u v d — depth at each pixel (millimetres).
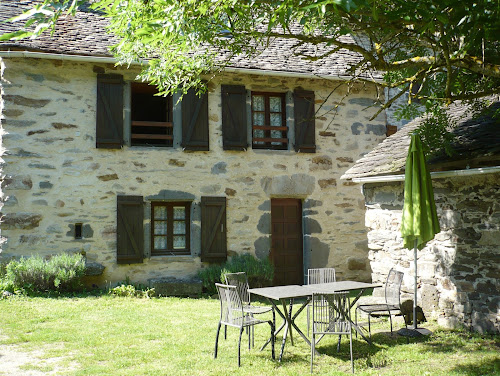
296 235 11117
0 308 7457
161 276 9930
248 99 10773
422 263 7234
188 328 6738
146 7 4211
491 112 7410
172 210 10336
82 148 9648
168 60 5992
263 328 6898
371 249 8188
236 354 5605
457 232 6719
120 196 9734
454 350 5652
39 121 9438
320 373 4949
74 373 4832
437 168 6727
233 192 10469
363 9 4844
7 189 9164
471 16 3828
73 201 9531
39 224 9297
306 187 10930
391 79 6562
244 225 10477
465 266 6598
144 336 6262
